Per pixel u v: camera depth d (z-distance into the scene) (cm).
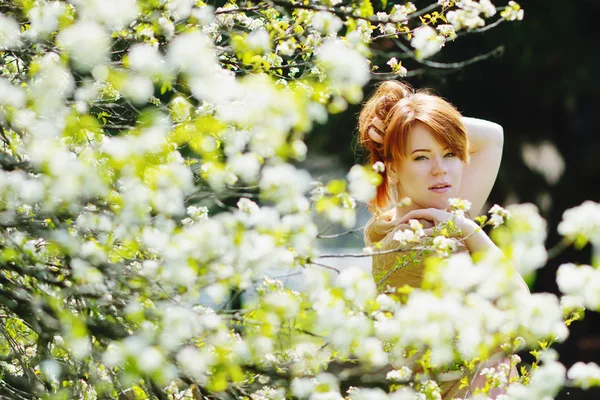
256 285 332
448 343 299
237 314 320
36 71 313
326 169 1270
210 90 287
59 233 307
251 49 348
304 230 300
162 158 303
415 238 348
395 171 433
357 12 366
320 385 315
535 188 1436
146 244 318
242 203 300
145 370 287
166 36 368
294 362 331
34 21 315
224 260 297
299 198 294
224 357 304
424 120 413
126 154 286
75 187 280
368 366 325
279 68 406
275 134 288
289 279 370
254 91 283
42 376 384
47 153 281
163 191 295
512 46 1323
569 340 1469
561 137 1495
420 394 328
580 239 292
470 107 1397
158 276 310
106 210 313
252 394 339
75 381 367
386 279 402
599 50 1426
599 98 1544
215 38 425
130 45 373
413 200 429
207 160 302
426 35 378
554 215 1511
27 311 336
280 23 399
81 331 294
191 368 299
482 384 399
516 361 362
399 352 318
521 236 289
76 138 305
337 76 308
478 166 481
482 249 395
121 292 317
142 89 296
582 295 294
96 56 289
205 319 305
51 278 340
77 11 352
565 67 1417
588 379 317
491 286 291
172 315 294
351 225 304
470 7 389
